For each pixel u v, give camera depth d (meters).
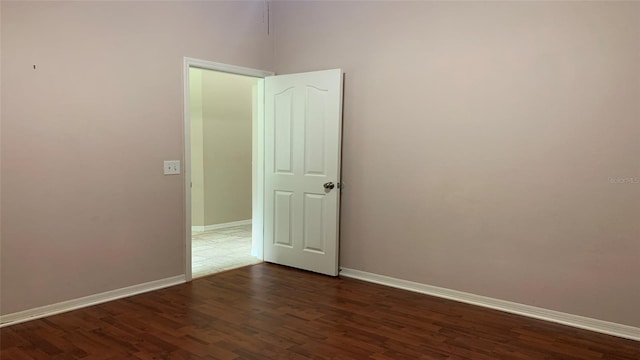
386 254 3.92
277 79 4.39
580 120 2.95
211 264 4.56
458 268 3.53
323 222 4.17
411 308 3.36
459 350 2.68
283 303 3.45
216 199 6.44
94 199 3.36
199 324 3.03
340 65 4.10
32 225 3.06
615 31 2.81
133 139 3.55
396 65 3.76
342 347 2.71
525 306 3.24
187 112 3.87
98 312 3.22
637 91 2.76
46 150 3.10
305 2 4.31
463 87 3.41
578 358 2.59
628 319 2.87
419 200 3.70
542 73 3.07
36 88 3.03
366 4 3.90
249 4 4.35
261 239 4.72
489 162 3.33
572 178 3.00
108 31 3.36
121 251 3.54
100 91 3.34
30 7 2.98
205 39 3.98
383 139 3.87
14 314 3.02
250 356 2.58
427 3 3.55
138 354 2.59
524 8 3.12
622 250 2.86
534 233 3.17
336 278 4.11
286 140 4.36
